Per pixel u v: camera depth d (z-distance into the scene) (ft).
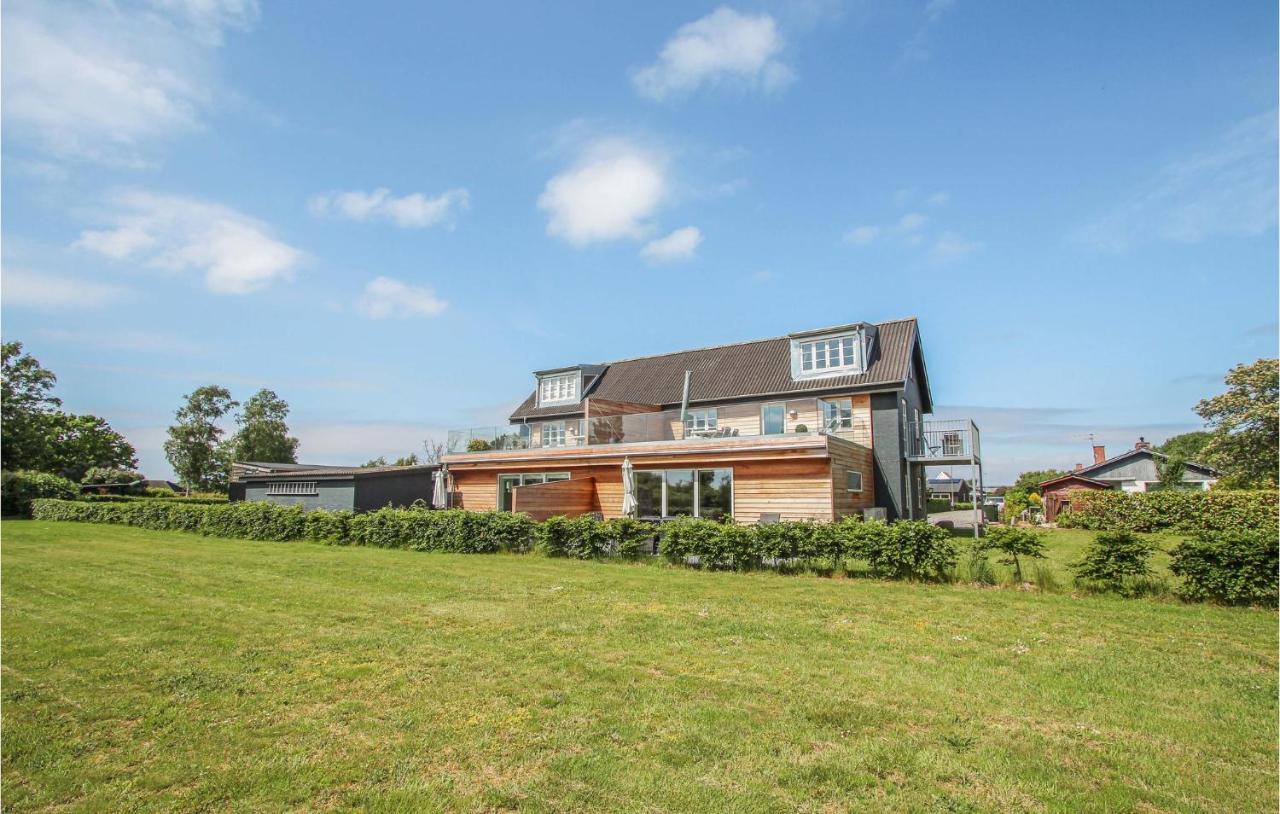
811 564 40.29
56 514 106.63
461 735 15.35
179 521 82.02
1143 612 28.50
